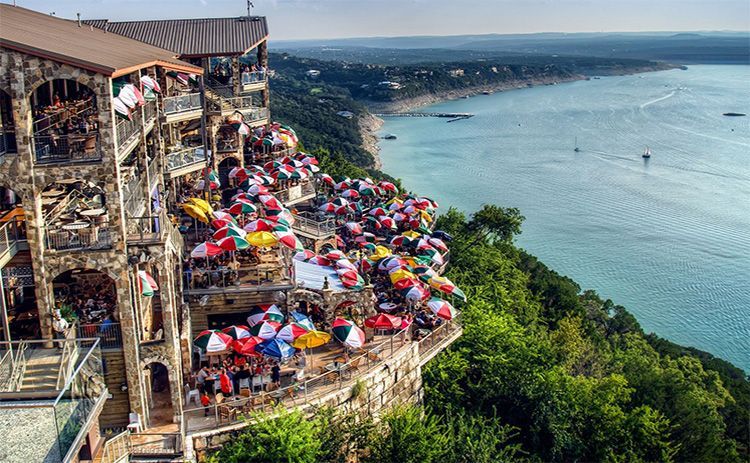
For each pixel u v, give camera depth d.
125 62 32.22
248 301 39.81
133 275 32.47
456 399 40.56
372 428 33.06
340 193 68.06
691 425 45.38
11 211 30.81
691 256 110.50
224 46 57.78
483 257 66.19
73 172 29.52
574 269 105.81
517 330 48.84
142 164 37.97
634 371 57.06
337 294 39.22
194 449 30.14
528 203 142.50
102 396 27.61
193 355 37.47
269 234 40.50
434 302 40.38
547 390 41.56
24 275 30.66
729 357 80.75
